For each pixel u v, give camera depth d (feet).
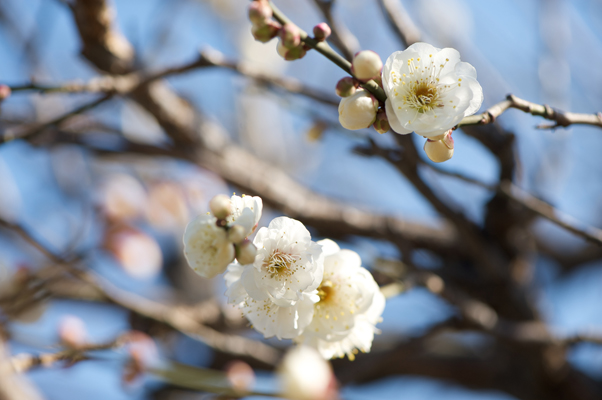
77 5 2.04
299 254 1.65
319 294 1.70
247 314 1.67
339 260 1.72
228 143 2.59
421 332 2.24
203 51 2.00
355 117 1.61
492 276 2.43
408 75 1.64
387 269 2.02
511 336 2.18
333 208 2.53
